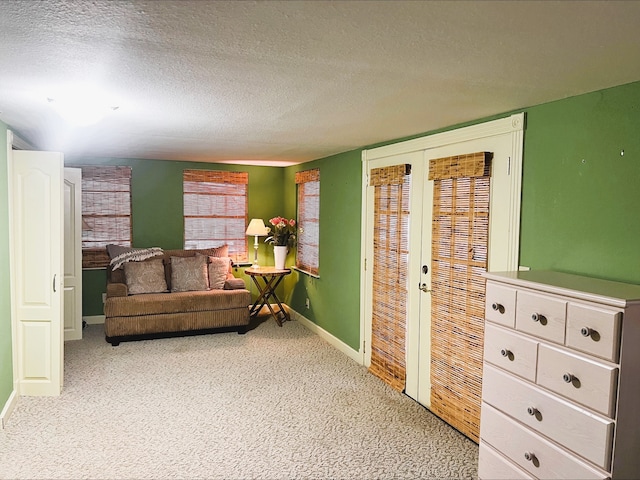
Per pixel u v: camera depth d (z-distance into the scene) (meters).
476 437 3.11
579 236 2.39
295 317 6.47
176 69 2.04
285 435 3.20
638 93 2.11
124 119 3.22
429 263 3.58
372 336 4.43
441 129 3.40
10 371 3.55
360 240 4.66
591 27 1.50
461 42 1.66
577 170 2.40
